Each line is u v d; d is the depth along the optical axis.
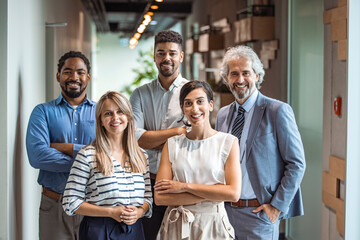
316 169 3.87
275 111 2.57
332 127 3.47
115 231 2.33
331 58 3.49
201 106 2.30
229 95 6.44
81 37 8.92
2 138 2.78
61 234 2.88
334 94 3.43
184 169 2.31
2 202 2.79
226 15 8.11
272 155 2.57
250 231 2.58
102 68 19.78
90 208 2.29
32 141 2.78
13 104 2.91
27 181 3.35
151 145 2.87
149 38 19.91
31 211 3.51
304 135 4.16
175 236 2.31
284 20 4.57
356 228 2.93
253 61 2.61
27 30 3.34
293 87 4.45
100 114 2.36
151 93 3.02
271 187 2.57
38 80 3.81
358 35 2.83
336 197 3.34
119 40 19.88
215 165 2.29
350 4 2.82
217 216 2.30
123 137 2.44
